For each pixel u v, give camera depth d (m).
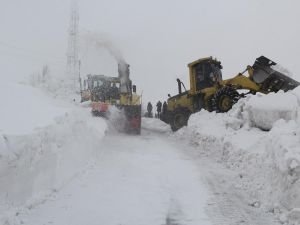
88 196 6.71
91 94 18.02
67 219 5.62
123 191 7.11
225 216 5.98
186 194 7.11
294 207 5.68
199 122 14.06
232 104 14.71
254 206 6.46
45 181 6.45
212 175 8.60
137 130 16.17
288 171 5.87
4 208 5.21
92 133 9.88
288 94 11.25
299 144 6.36
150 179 8.06
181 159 10.48
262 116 11.15
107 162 9.48
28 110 7.59
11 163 5.29
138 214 5.98
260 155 8.37
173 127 18.11
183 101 18.06
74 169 7.88
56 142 6.95
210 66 16.70
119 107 15.97
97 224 5.52
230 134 11.22
